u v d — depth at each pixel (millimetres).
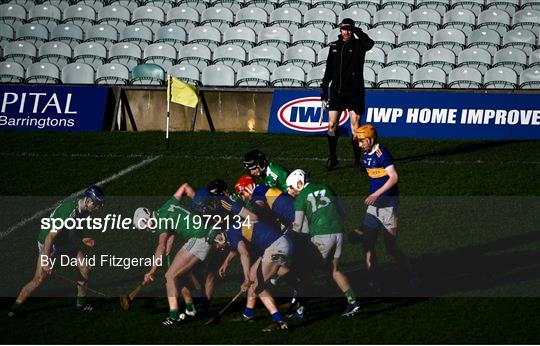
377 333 31234
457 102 57719
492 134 57062
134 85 61469
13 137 57625
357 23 72438
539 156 52812
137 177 49531
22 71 68312
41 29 74438
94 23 76562
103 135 57875
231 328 31906
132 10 78312
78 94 60656
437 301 34344
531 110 56938
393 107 58188
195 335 31281
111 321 32875
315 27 72062
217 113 60438
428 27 72000
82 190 47906
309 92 59062
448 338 30719
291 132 58594
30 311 34094
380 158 34188
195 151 54062
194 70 66750
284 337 30922
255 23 74125
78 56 71062
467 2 74188
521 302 34000
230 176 49219
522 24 71312
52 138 57375
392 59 67125
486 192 46844
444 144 55750
